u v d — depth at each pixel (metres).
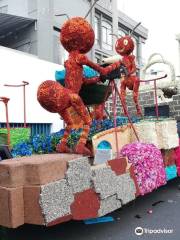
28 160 3.38
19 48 12.41
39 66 8.88
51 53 12.03
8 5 12.66
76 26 4.71
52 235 4.13
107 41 19.41
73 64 4.77
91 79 5.03
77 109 4.56
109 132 5.37
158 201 5.68
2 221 3.20
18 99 8.18
